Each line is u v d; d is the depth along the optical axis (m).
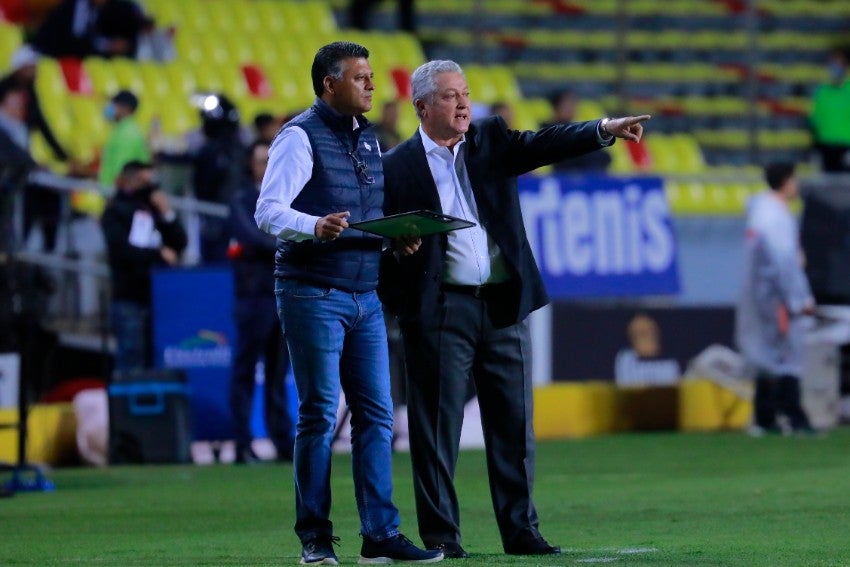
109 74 64.06
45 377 47.97
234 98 66.12
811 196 55.00
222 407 46.28
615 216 52.97
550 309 51.84
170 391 44.53
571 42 79.50
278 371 43.31
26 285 38.00
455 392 23.27
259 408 46.72
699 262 59.06
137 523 29.88
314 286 21.89
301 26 73.94
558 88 77.12
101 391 45.31
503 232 23.02
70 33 63.84
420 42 76.38
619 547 24.91
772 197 50.47
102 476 40.56
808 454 44.44
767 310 50.56
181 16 71.75
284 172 21.72
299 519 22.30
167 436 44.41
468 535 27.38
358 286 22.12
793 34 85.00
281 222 21.28
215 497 34.75
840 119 73.88
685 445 48.16
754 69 73.88
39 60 62.97
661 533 27.05
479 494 34.91
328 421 22.12
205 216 51.16
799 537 26.14
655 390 54.06
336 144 22.14
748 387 55.22
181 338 46.34
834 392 56.06
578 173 57.84
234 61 69.75
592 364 52.88
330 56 22.08
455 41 77.12
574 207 52.25
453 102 22.94
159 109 64.19
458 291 23.19
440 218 21.16
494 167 23.16
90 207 52.06
